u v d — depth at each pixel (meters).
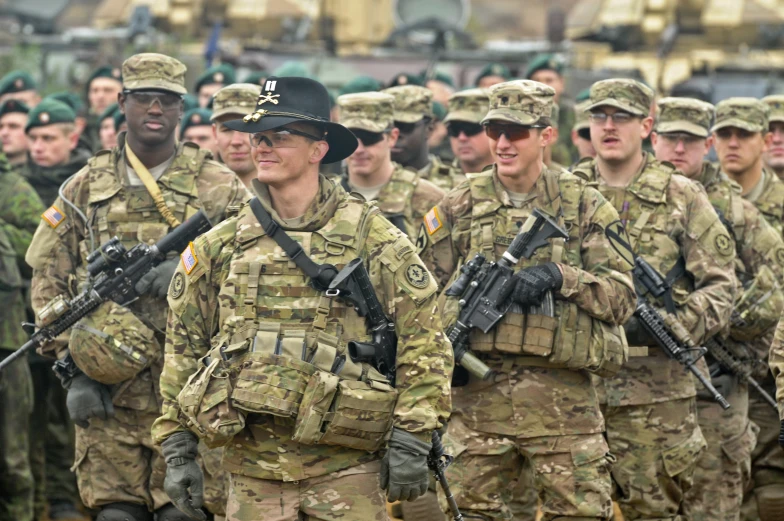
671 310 18.61
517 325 16.45
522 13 120.94
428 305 13.63
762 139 23.05
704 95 44.69
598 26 53.28
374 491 13.72
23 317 22.08
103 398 17.77
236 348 13.41
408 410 13.41
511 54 48.03
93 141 31.08
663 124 21.47
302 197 13.80
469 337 16.67
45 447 25.03
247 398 13.27
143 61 17.88
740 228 20.89
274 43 52.88
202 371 13.60
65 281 18.09
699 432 19.17
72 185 18.20
